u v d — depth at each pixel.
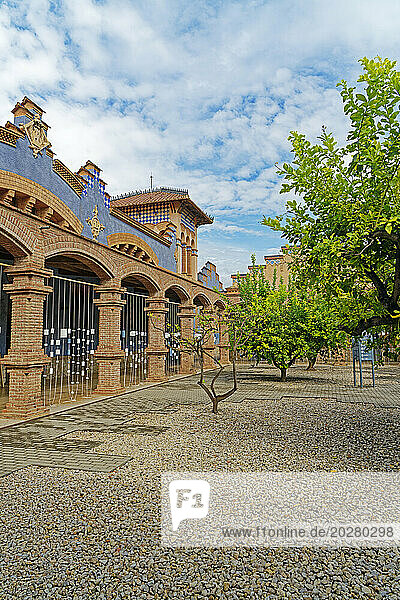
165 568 3.39
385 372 20.81
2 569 3.37
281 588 3.14
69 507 4.54
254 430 8.09
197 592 3.09
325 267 5.62
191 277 20.64
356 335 6.75
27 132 9.30
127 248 14.32
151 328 16.48
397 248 5.42
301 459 6.19
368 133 5.39
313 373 20.34
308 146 5.86
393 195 5.30
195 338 10.63
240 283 19.36
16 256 9.17
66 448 6.82
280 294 17.31
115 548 3.69
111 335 12.81
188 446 6.92
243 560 3.52
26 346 9.09
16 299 9.21
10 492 4.97
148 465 5.94
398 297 5.74
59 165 10.38
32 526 4.11
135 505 4.58
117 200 24.42
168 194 22.72
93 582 3.21
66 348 17.05
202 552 3.64
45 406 9.84
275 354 16.52
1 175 8.55
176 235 21.08
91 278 18.06
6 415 9.00
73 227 10.88
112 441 7.25
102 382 12.77
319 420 9.05
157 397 12.47
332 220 5.68
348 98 5.33
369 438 7.41
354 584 3.19
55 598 3.02
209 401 11.72
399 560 3.53
